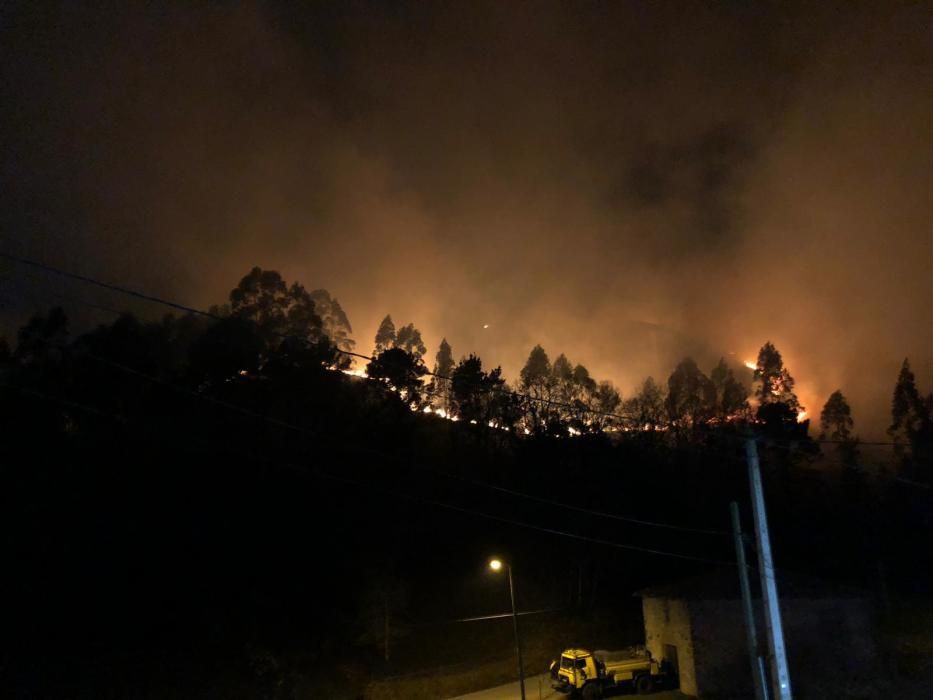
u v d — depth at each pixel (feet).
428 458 167.02
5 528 107.55
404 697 113.19
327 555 136.26
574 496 168.55
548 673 128.67
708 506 175.73
